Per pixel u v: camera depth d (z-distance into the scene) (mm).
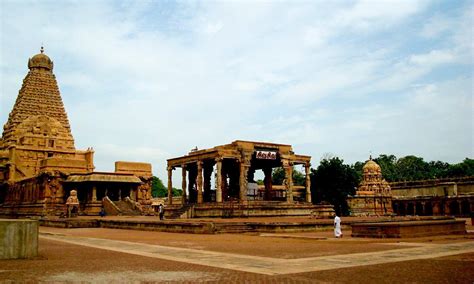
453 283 13633
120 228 51906
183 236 37094
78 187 88062
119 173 87938
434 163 191625
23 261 19766
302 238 32406
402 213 120125
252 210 58812
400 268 16891
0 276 15430
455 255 21203
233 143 65312
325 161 91625
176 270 16781
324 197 87562
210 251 24109
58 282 14172
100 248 26641
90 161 114188
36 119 114812
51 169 87250
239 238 34031
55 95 124062
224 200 69125
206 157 64562
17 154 107000
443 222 34250
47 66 124562
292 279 14539
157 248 26281
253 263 18703
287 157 68375
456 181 118688
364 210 106625
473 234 35750
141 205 94812
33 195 90000
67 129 123062
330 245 27172
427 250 23469
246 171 63938
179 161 70500
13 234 20516
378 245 26625
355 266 17562
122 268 17453
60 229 51469
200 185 65625
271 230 40656
